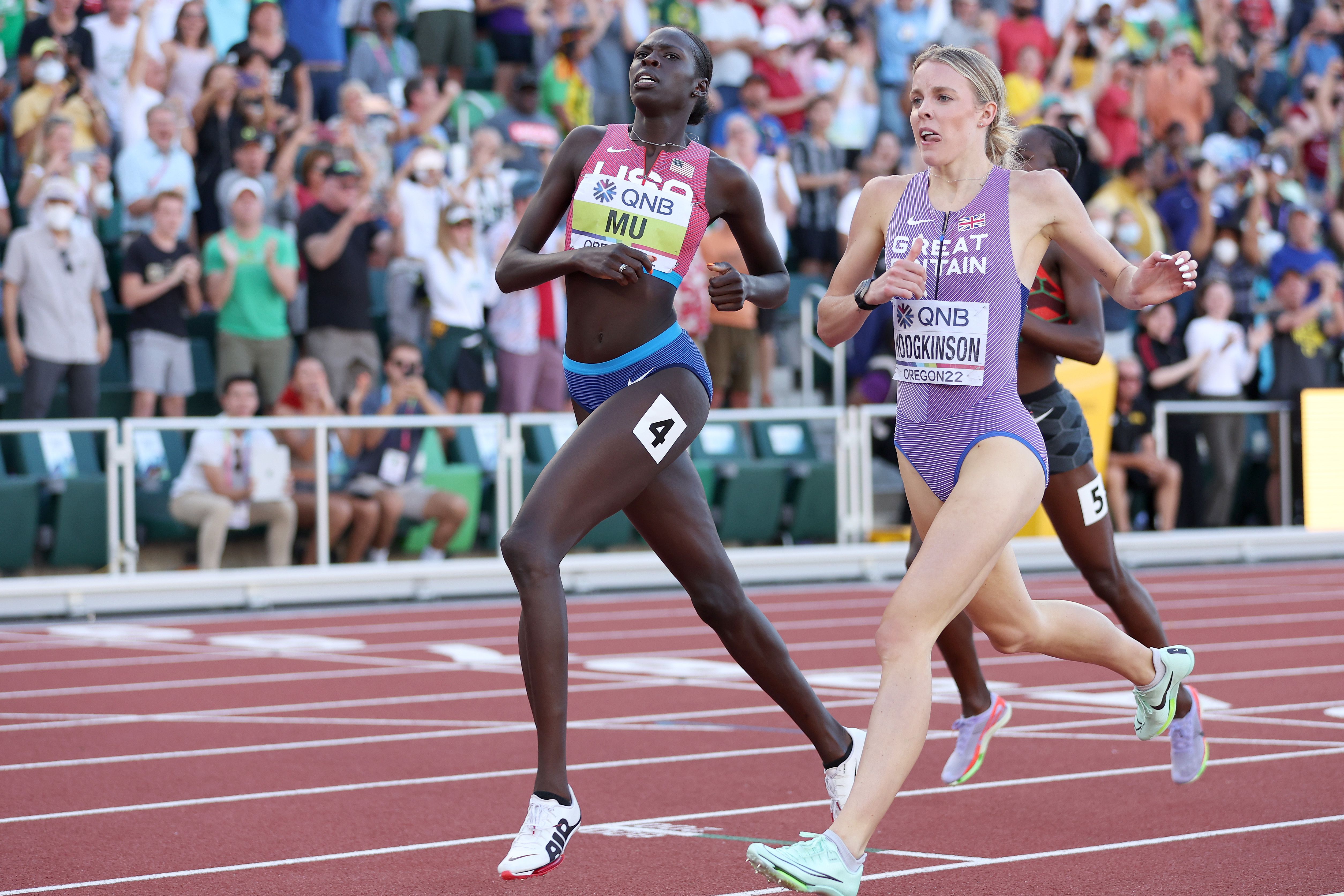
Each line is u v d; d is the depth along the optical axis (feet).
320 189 79.15
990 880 26.18
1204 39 114.42
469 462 74.59
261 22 82.79
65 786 35.01
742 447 82.17
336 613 70.69
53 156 73.97
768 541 82.38
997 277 25.23
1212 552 89.81
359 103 82.43
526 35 95.40
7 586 67.00
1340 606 71.77
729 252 82.84
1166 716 30.32
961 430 25.35
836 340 27.20
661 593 79.15
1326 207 114.52
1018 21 104.73
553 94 90.17
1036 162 34.27
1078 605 28.84
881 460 86.33
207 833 30.32
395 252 82.12
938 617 23.66
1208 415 88.74
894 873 26.73
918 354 25.80
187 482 69.26
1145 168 96.78
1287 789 33.47
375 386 77.77
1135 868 26.91
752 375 84.07
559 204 27.71
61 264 71.72
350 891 25.84
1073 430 32.73
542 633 24.47
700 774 35.94
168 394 75.00
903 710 22.82
